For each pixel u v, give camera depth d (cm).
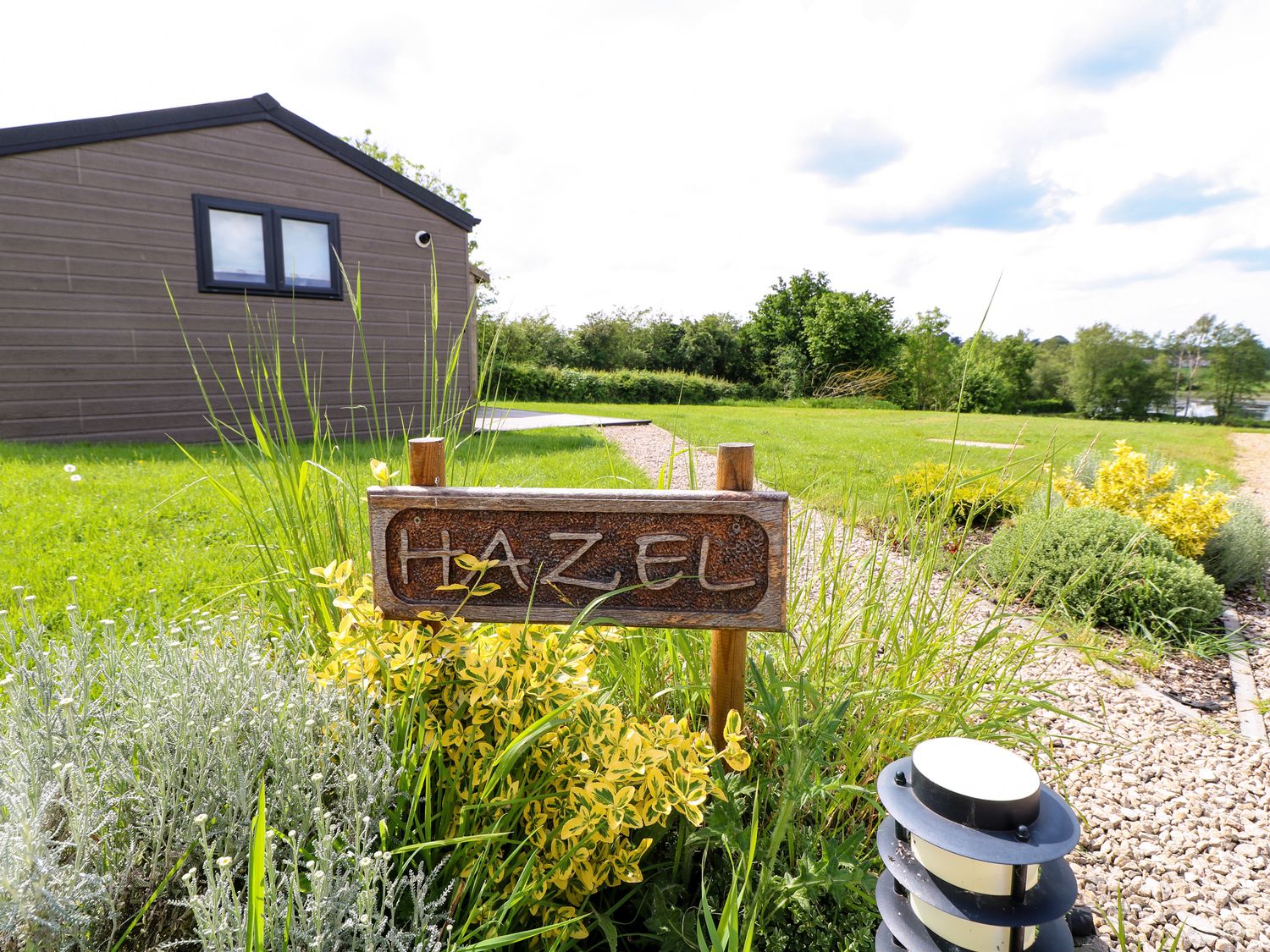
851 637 228
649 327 3109
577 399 2220
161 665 145
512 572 171
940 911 106
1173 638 394
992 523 593
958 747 111
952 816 100
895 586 252
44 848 103
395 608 173
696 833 150
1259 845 222
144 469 580
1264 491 898
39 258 770
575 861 138
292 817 122
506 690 146
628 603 169
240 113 868
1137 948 179
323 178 948
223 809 124
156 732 121
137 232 823
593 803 131
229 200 876
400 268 1031
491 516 169
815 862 149
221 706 134
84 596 305
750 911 132
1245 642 388
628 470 644
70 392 799
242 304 903
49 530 395
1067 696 309
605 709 148
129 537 393
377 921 107
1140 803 241
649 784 138
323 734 137
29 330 771
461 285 1098
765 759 188
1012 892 102
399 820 134
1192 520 487
